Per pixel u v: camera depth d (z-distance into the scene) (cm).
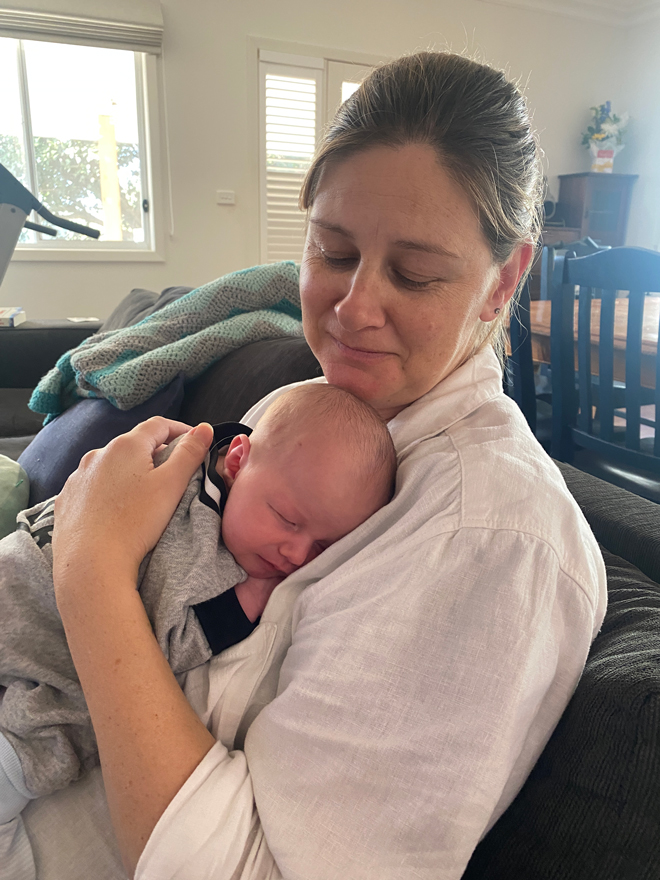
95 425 131
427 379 63
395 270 57
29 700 61
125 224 464
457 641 48
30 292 441
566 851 48
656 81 563
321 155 60
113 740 51
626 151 602
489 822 51
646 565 77
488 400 66
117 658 54
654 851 44
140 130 448
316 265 64
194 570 61
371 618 50
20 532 71
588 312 170
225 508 67
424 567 50
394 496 62
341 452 62
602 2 542
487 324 71
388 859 46
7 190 224
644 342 179
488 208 55
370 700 48
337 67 480
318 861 46
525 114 60
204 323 148
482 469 53
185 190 462
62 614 57
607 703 48
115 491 64
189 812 48
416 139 53
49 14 390
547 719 52
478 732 45
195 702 60
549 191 596
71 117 432
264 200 483
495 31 528
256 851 49
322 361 68
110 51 427
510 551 49
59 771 61
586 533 55
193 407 133
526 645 46
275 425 67
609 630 61
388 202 54
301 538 63
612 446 170
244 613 63
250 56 452
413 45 500
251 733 54
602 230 579
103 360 137
